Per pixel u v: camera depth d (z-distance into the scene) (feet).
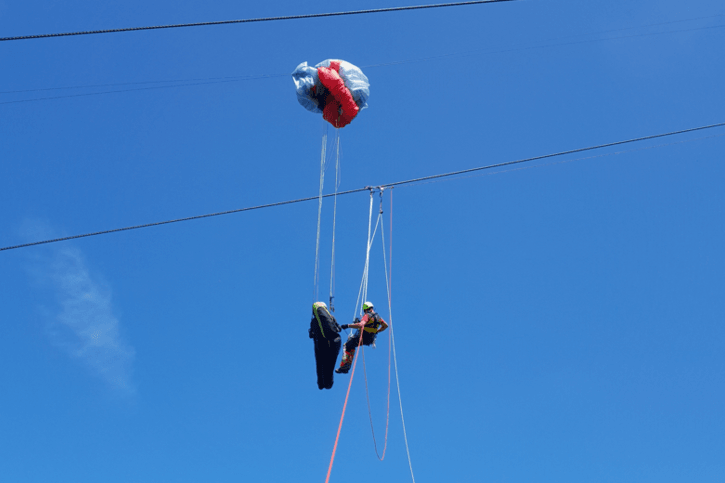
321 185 41.88
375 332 44.11
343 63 42.60
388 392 45.16
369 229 43.52
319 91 42.98
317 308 40.11
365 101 42.83
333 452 36.60
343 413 37.96
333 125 43.34
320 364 40.40
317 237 41.29
